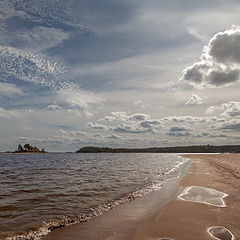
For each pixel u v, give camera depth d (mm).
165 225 7910
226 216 8812
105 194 13477
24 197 12672
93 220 8586
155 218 8742
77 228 7738
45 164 51000
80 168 36500
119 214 9352
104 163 52312
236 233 7094
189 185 16047
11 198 12406
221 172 24453
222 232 7176
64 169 34656
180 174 24547
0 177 23656
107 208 10289
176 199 11844
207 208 10023
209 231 7270
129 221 8445
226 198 11930
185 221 8297
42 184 17797
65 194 13477
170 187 15820
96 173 26875
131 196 12820
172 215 9062
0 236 6969
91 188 15570
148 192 14031
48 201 11672
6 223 8195
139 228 7688
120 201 11641
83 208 10305
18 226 7895
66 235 7117
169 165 41312
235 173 23047
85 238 6879
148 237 6871
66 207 10469
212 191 13789
